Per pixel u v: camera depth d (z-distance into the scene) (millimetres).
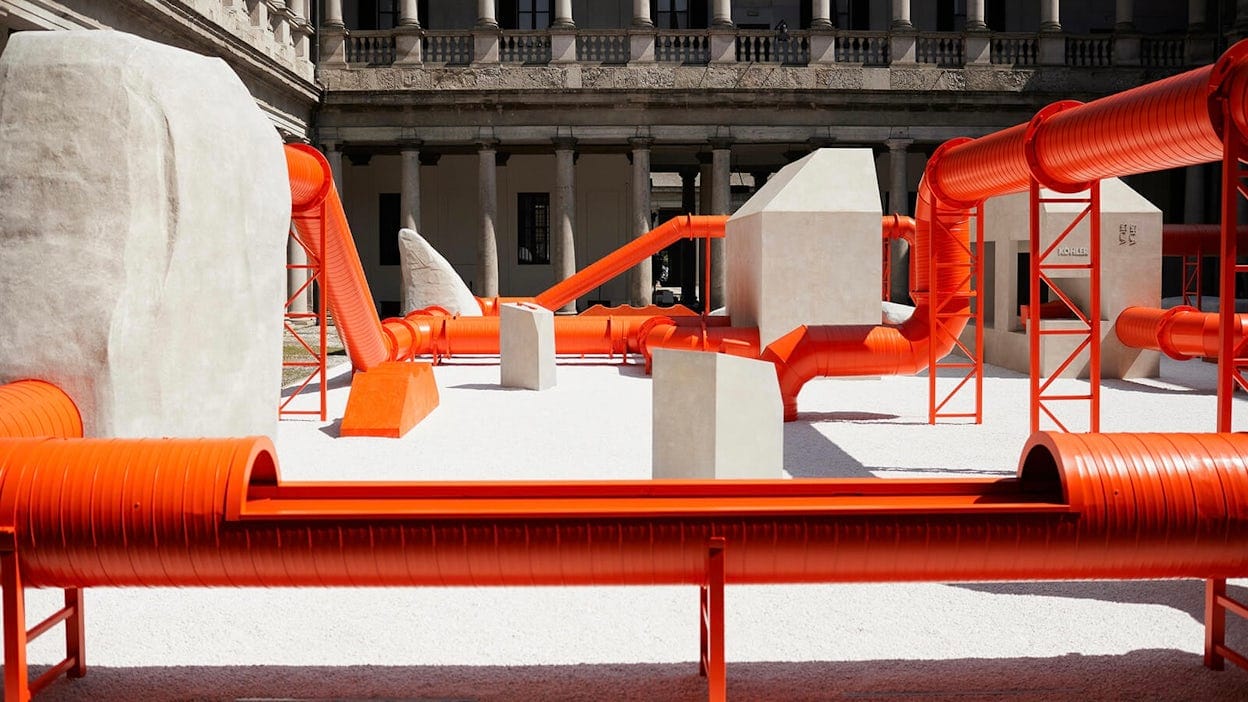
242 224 10711
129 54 9039
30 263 8492
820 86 41438
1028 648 6195
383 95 41438
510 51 41656
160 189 9094
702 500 5277
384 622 6738
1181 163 9289
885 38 41750
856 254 21469
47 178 8594
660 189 63844
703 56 41625
